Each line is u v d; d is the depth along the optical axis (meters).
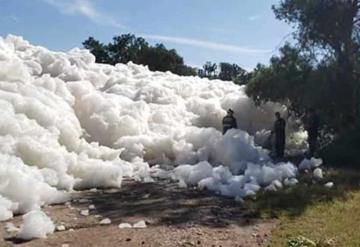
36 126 13.07
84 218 9.00
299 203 10.65
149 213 9.54
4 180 9.38
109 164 13.02
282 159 17.41
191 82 26.33
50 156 11.82
